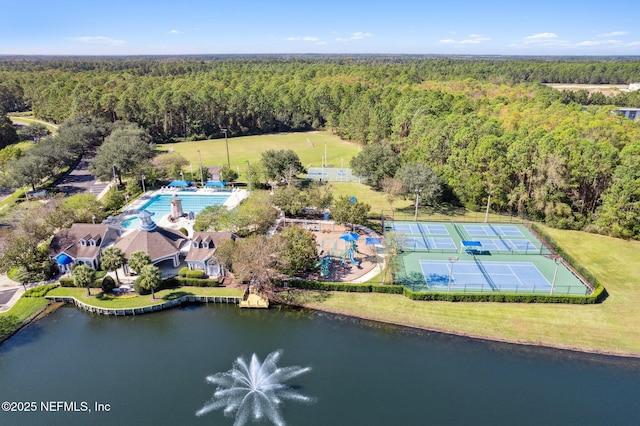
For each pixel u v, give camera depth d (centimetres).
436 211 7744
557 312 4612
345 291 5044
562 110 10212
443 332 4388
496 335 4303
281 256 4997
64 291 5091
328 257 5706
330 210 6681
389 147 9950
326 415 3344
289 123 16562
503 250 6106
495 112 11500
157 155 10369
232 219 6091
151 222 5803
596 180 6700
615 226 6400
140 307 4762
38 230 5541
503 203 7456
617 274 5425
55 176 9950
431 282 5181
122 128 11919
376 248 6094
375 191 8881
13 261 5119
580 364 3941
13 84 18525
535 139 7138
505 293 4812
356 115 13212
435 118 9988
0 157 9600
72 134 10862
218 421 3294
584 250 6084
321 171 10481
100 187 9181
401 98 13388
